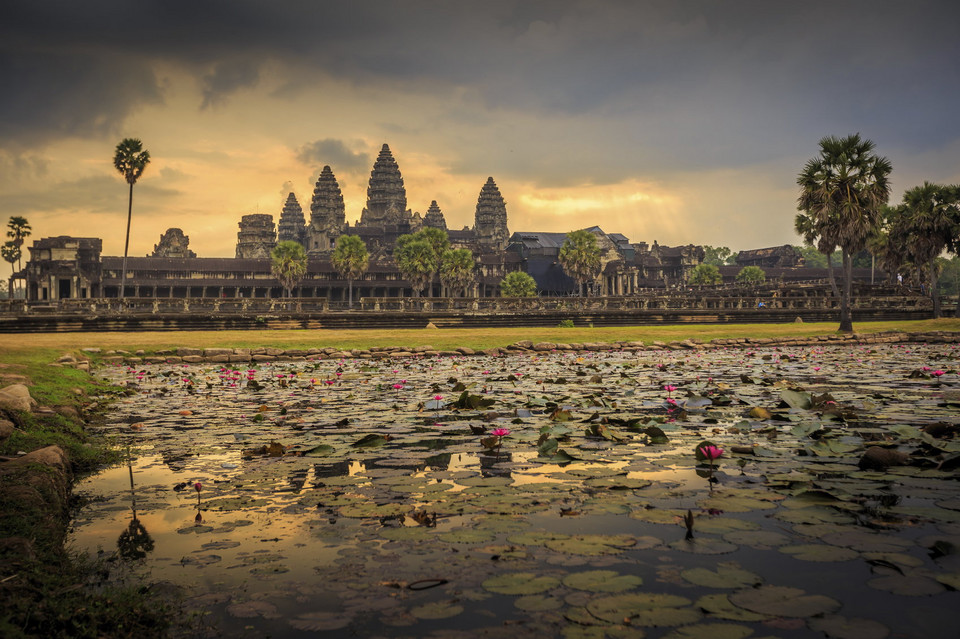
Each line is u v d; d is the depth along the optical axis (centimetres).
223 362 2191
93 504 467
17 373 1210
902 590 284
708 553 336
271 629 262
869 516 393
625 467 542
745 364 1753
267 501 459
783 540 353
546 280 12775
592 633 250
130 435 762
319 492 479
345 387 1271
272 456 617
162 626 265
